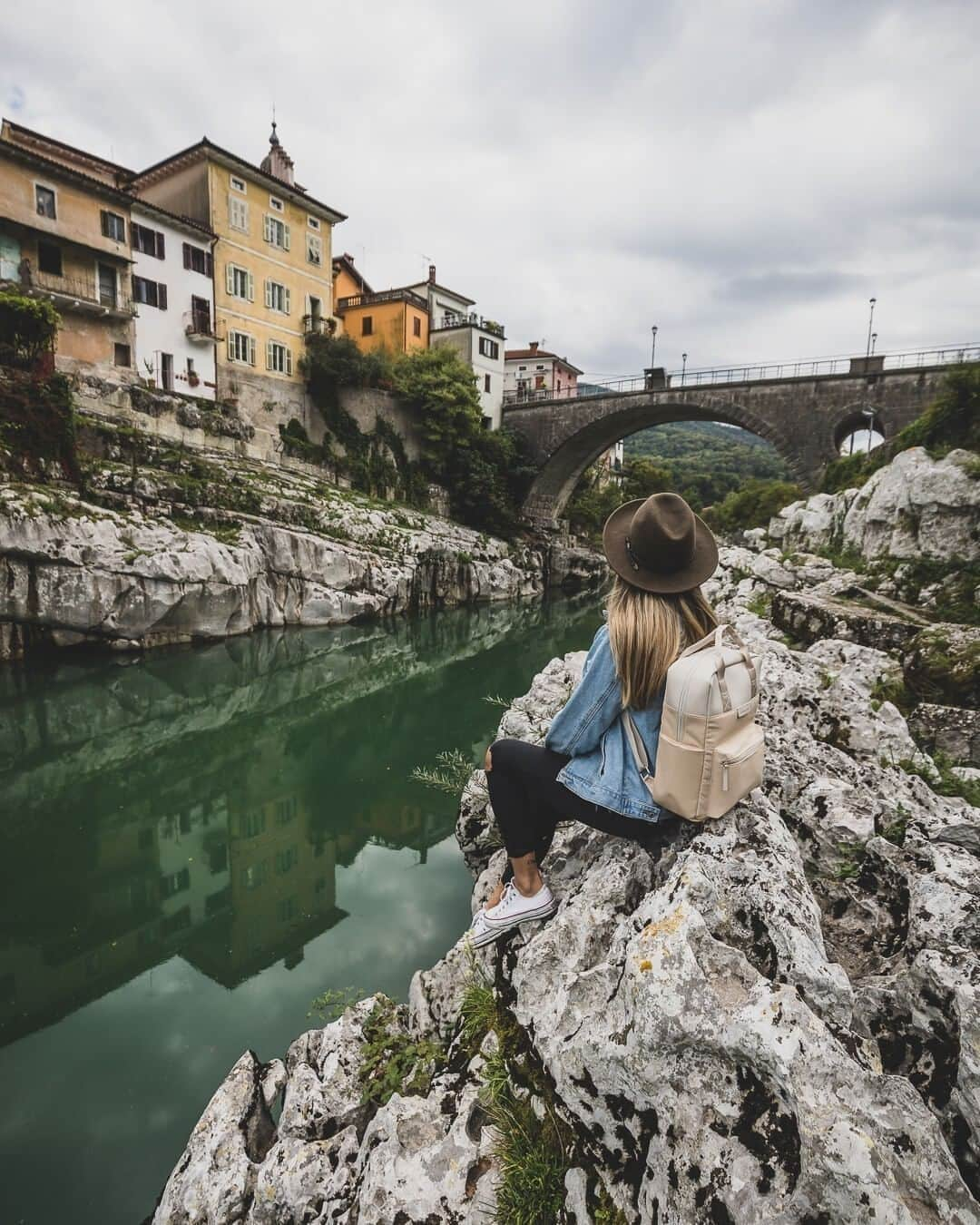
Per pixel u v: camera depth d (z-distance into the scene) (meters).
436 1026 3.75
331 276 34.84
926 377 27.72
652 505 2.37
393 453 36.00
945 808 3.96
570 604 36.06
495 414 43.25
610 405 37.56
